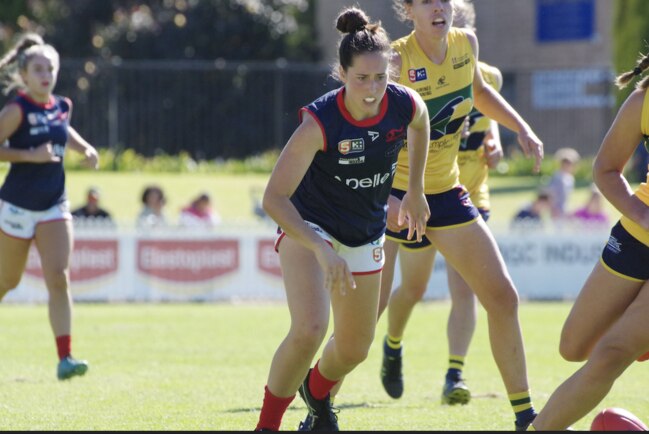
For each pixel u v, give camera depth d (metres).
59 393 23.48
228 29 109.31
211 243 52.12
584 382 15.84
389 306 23.69
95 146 75.12
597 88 86.88
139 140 76.75
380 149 16.34
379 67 15.42
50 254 25.22
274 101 79.38
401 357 23.92
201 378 26.17
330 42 116.81
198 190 72.44
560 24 110.44
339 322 17.19
